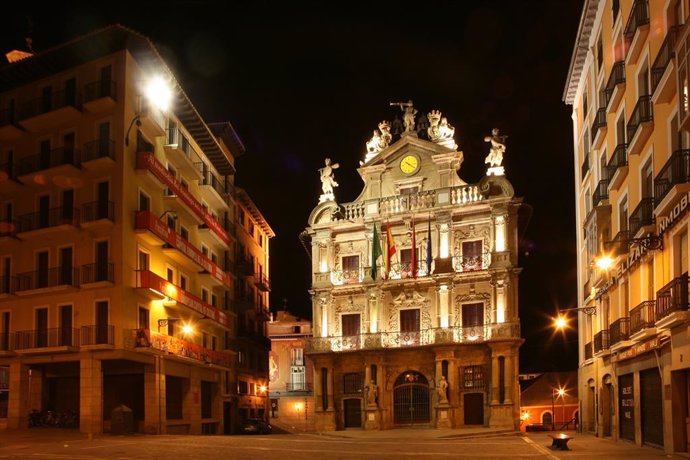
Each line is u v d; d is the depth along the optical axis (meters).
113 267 32.16
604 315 29.62
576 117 38.38
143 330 32.28
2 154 36.44
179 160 39.47
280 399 64.81
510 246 42.41
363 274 45.44
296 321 69.56
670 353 19.17
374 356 43.47
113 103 33.53
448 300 43.03
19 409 32.91
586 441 26.91
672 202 17.89
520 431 37.38
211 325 44.44
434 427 41.88
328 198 47.47
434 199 44.38
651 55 20.97
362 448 23.84
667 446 19.64
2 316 34.53
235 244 52.44
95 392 31.33
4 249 35.22
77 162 34.00
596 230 28.05
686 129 16.19
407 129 46.50
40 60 35.19
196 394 40.00
